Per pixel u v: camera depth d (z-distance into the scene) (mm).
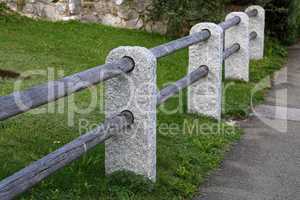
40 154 4027
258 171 4211
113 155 3668
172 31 8992
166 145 4484
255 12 8336
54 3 9445
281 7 9359
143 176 3633
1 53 7047
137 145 3615
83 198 3355
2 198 2541
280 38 9781
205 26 5199
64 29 8914
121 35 8867
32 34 8398
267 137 5047
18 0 9430
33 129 4523
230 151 4633
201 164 4230
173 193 3648
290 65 8422
